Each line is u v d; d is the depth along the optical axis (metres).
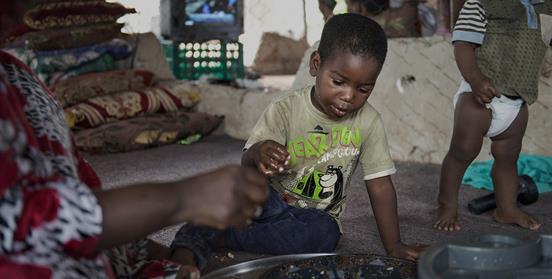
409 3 4.51
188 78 5.44
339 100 2.13
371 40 2.08
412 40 4.05
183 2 5.35
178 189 1.15
